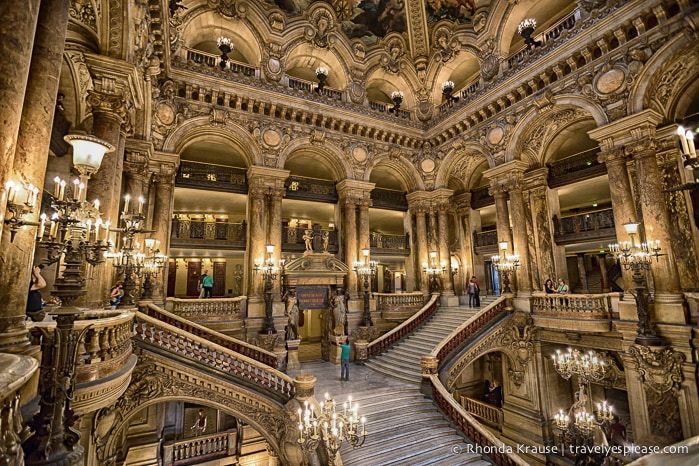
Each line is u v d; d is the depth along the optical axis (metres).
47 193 9.37
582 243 15.26
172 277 19.61
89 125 10.81
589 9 12.59
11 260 4.21
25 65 4.18
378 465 8.25
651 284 10.98
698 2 9.92
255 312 14.37
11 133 3.95
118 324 6.45
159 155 13.65
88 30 7.77
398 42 19.92
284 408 9.05
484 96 16.33
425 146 19.91
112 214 8.76
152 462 11.57
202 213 20.66
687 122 11.45
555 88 13.70
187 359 9.16
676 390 9.68
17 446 2.50
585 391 14.52
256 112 16.02
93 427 6.57
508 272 15.28
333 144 17.70
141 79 9.52
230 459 13.10
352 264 17.19
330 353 15.60
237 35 16.69
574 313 12.70
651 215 10.79
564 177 15.65
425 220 19.61
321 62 19.05
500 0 16.36
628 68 11.42
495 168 16.00
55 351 3.49
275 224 15.65
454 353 12.82
